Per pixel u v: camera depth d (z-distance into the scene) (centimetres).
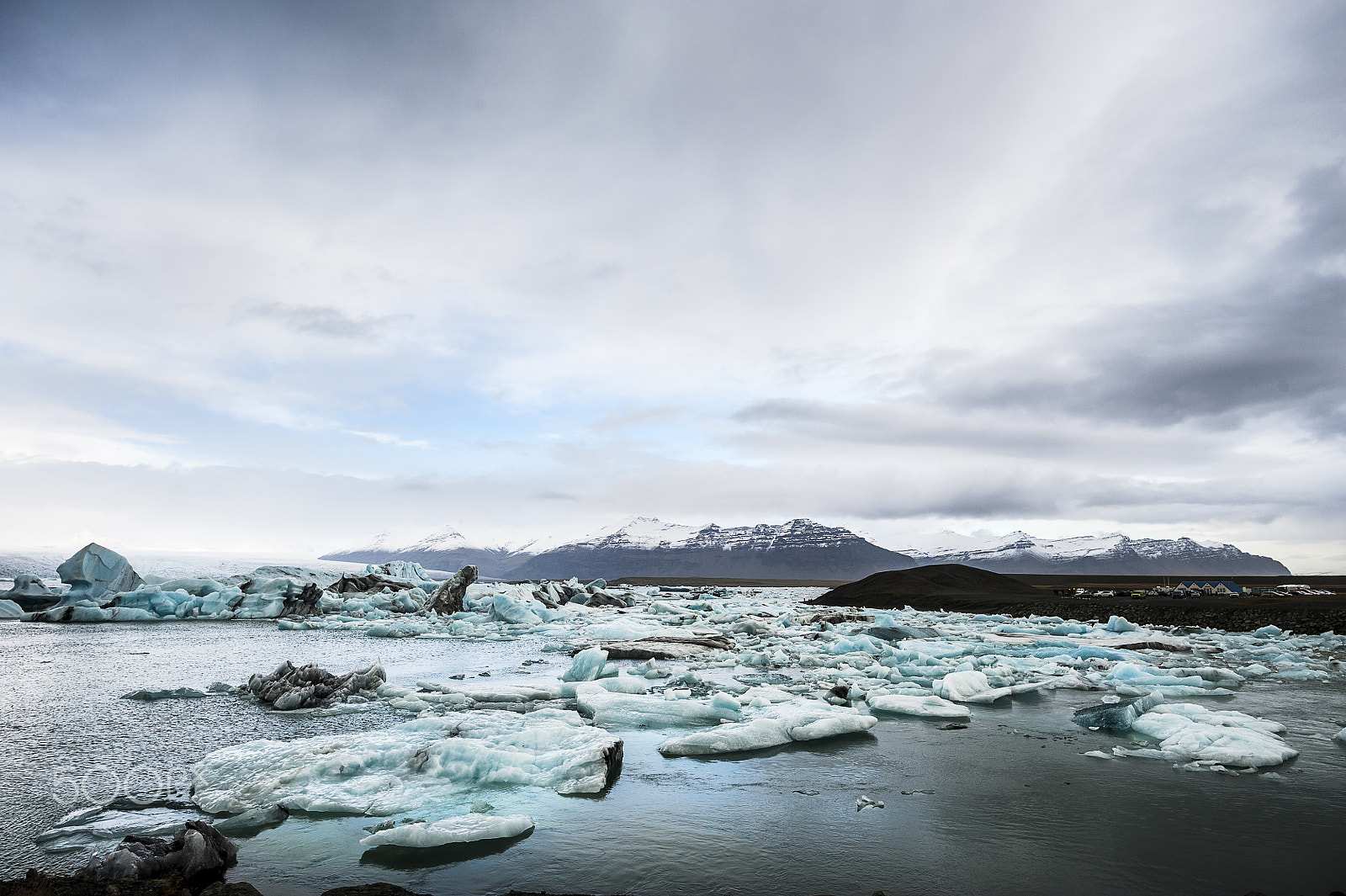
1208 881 568
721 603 4578
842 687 1364
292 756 816
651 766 884
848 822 689
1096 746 1015
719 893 533
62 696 1304
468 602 4097
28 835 629
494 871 567
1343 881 569
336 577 5272
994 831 670
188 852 548
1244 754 912
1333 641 2519
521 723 991
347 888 523
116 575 3569
